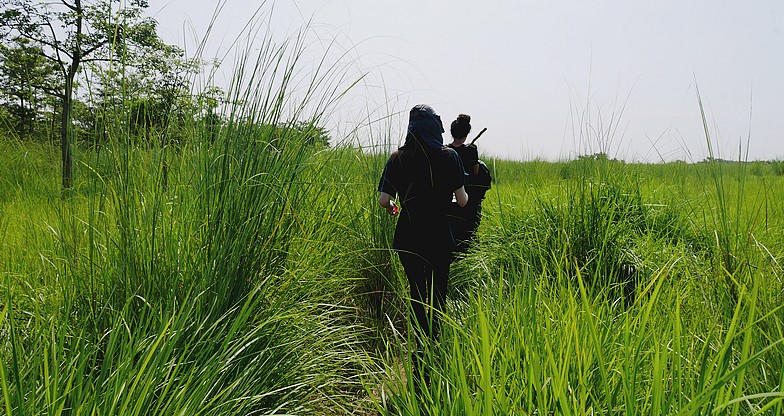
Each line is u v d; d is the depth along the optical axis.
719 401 1.56
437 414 1.95
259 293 2.90
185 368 2.27
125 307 2.24
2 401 1.68
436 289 3.56
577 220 4.66
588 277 4.05
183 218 2.92
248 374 2.57
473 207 5.08
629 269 4.22
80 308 2.52
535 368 1.84
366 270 4.50
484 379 1.76
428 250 3.54
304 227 3.60
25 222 3.69
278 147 3.21
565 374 1.75
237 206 2.88
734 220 3.61
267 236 3.03
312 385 2.98
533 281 2.64
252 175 2.97
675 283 3.09
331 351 3.26
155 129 3.13
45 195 3.93
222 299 2.67
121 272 2.60
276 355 2.84
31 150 3.84
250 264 2.92
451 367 2.12
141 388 1.86
